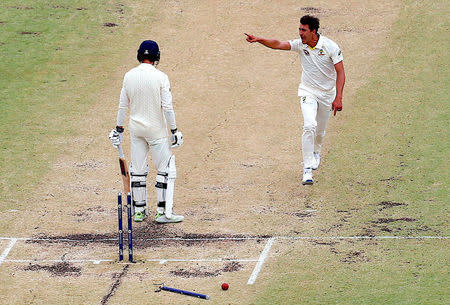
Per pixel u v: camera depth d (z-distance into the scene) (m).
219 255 28.89
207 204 34.81
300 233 30.92
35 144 41.56
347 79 49.50
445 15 57.94
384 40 54.91
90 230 31.95
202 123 44.75
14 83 49.53
